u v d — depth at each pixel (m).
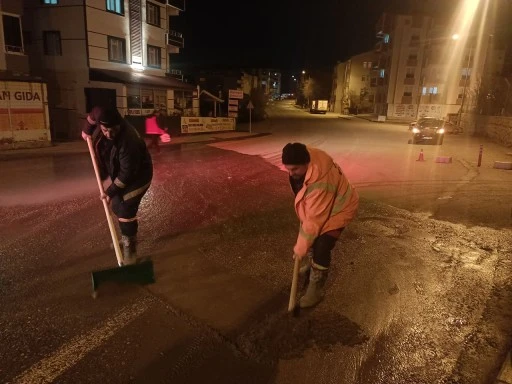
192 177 9.81
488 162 14.74
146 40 25.97
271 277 4.14
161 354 2.86
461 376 2.75
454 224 6.48
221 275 4.14
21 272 4.06
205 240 5.18
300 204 3.14
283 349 2.96
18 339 2.96
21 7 16.62
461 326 3.38
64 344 2.93
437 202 8.02
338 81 82.38
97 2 21.00
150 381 2.59
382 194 8.64
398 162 14.02
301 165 2.91
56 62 21.09
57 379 2.58
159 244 4.98
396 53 54.44
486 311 3.65
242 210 6.75
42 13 20.78
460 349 3.05
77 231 5.36
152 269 3.86
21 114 14.13
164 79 27.14
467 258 4.97
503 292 4.05
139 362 2.76
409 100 55.72
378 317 3.46
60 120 21.61
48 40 21.00
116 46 23.05
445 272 4.50
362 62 71.31
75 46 20.75
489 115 29.97
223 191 8.27
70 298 3.57
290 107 93.06
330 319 3.38
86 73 20.88
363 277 4.27
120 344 2.95
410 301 3.77
